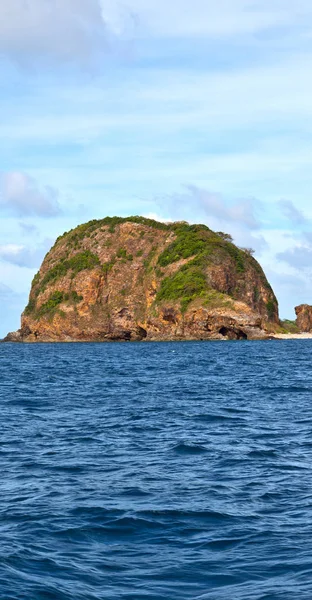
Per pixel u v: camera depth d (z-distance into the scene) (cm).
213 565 1345
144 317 19688
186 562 1363
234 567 1333
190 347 13988
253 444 2636
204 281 18712
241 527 1583
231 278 19550
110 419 3359
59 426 3123
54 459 2366
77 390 5009
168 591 1223
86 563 1358
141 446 2609
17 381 5981
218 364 8381
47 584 1241
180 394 4638
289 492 1897
